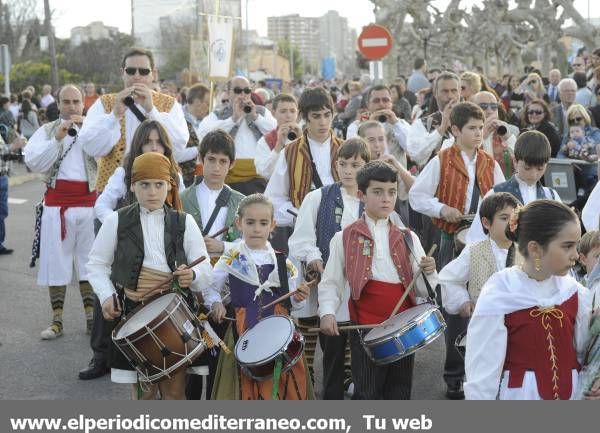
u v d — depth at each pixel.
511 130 10.14
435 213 7.45
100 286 5.63
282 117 9.09
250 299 5.80
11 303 10.11
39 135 8.74
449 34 48.12
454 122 7.50
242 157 10.14
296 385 5.59
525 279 4.13
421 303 5.89
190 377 6.30
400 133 9.95
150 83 8.35
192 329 5.39
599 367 4.02
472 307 6.10
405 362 5.81
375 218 6.00
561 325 4.09
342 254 5.98
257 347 5.31
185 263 5.70
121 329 5.37
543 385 4.07
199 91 12.15
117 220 5.71
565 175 11.11
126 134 7.98
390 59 38.06
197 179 6.78
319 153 7.49
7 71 23.95
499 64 48.25
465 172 7.46
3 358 8.08
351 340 5.94
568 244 4.00
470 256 6.11
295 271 6.01
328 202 6.66
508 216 5.94
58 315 8.80
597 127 12.64
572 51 54.69
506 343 4.12
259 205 5.86
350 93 17.91
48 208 8.68
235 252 5.87
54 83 37.75
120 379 5.65
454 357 6.90
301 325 6.77
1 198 12.98
